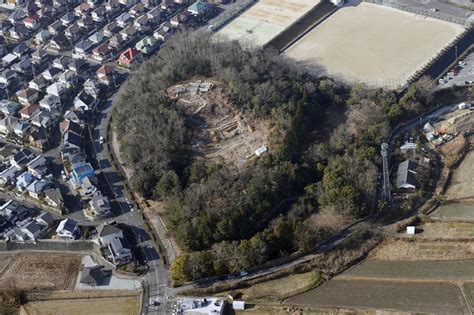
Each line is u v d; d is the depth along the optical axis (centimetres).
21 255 14812
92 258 14500
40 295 13625
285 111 17438
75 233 15025
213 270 13425
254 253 13500
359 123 17538
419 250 14075
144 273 13888
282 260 13788
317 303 12912
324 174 15675
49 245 14925
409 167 16225
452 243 14162
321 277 13475
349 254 13975
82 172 16550
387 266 13725
